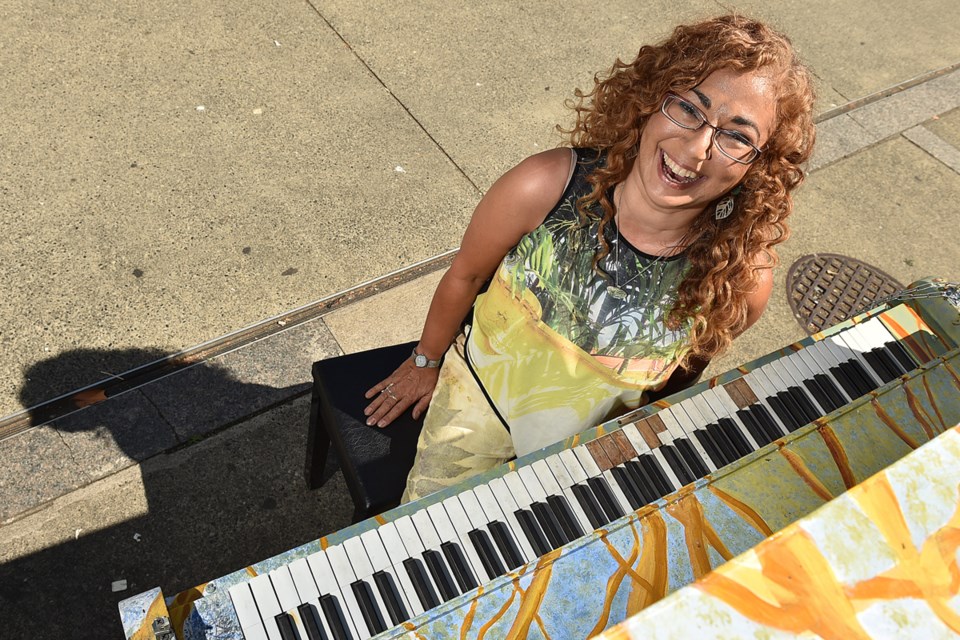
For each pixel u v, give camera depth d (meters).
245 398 2.75
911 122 4.38
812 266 3.62
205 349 2.82
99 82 3.51
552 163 1.64
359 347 2.94
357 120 3.65
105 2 3.86
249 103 3.59
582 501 1.64
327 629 1.41
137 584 2.33
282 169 3.38
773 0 5.00
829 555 1.05
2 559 2.31
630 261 1.64
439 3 4.31
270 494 2.57
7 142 3.22
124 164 3.25
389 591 1.46
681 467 1.73
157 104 3.49
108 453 2.54
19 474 2.46
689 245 1.64
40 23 3.69
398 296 3.10
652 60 1.56
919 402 1.73
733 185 1.55
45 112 3.35
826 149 4.15
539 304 1.71
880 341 2.01
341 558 1.47
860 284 3.58
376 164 3.49
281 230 3.19
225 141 3.42
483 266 1.82
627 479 1.68
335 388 2.04
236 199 3.24
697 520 1.49
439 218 3.37
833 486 1.57
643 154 1.55
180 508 2.49
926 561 1.07
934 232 3.87
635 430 1.74
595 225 1.63
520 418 1.85
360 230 3.26
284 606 1.41
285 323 2.94
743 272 1.64
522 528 1.58
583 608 1.36
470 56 4.07
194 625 1.36
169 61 3.67
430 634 1.29
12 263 2.88
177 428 2.64
